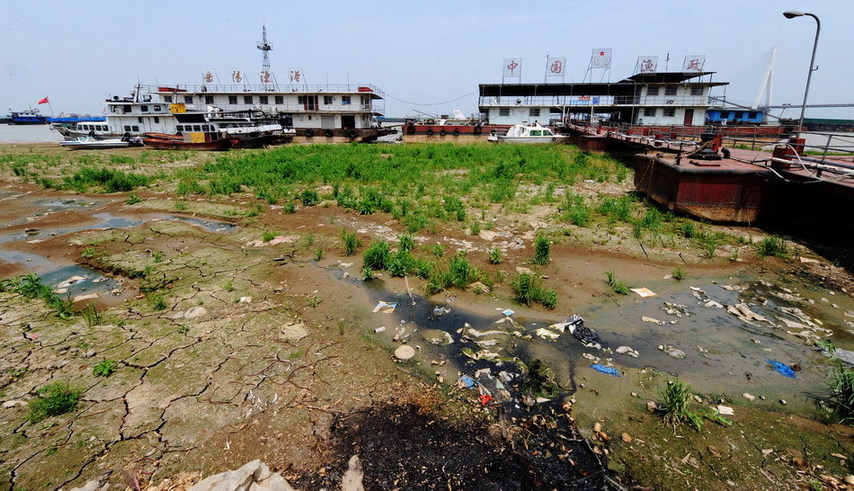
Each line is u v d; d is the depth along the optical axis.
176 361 4.65
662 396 4.29
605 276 7.44
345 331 5.48
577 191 14.53
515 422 3.95
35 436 3.54
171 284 6.92
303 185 16.11
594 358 4.96
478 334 5.44
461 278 6.91
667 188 10.77
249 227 10.35
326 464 3.41
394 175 17.56
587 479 3.33
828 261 7.94
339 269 7.68
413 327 5.64
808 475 3.34
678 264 7.93
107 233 9.82
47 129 88.06
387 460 3.48
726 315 6.04
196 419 3.80
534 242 9.09
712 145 11.34
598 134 31.23
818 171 8.57
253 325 5.54
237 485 2.88
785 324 5.77
